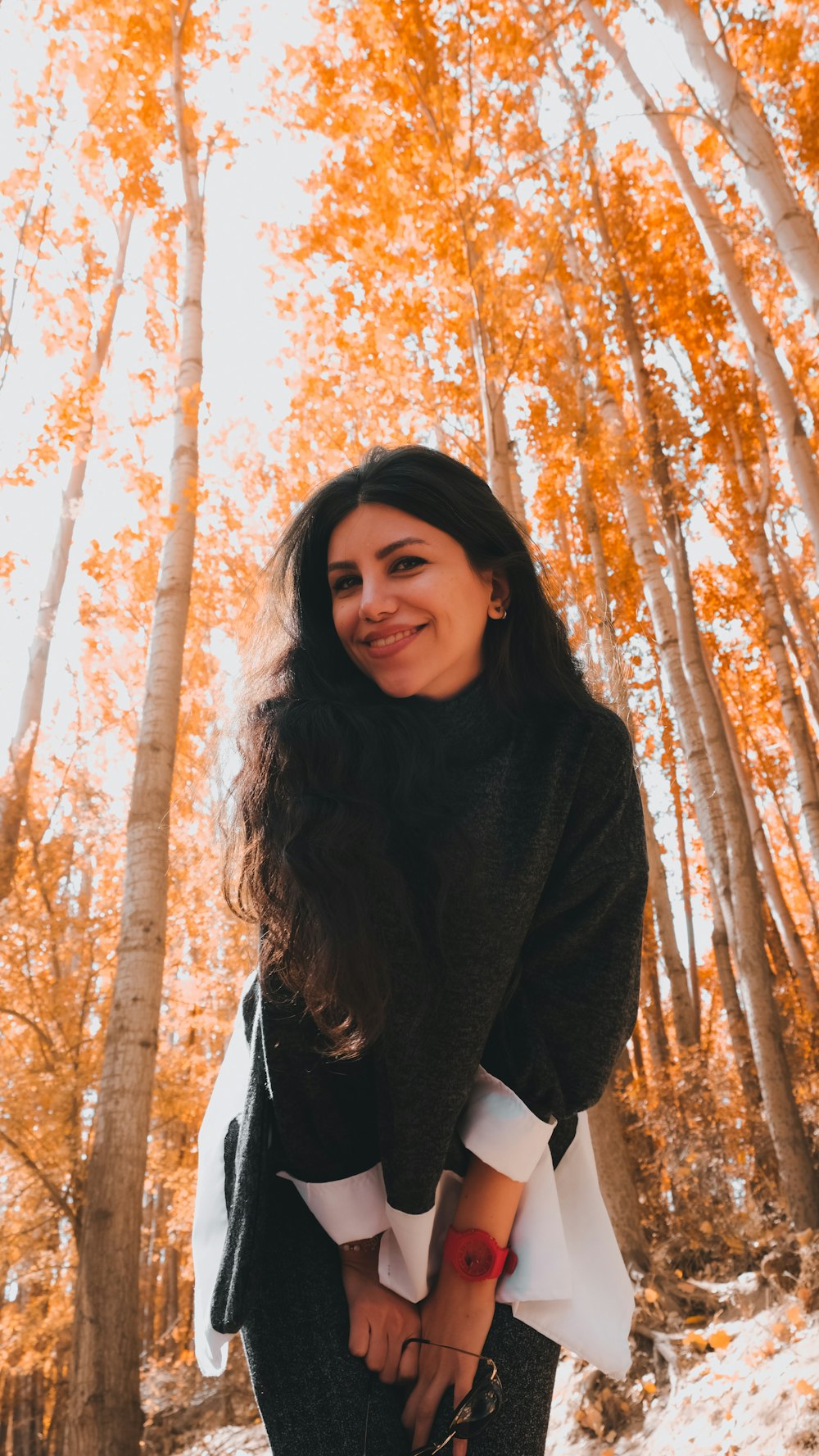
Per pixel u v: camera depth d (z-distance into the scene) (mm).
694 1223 7613
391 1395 927
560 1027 1024
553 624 1165
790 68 9172
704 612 15445
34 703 12734
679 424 10781
